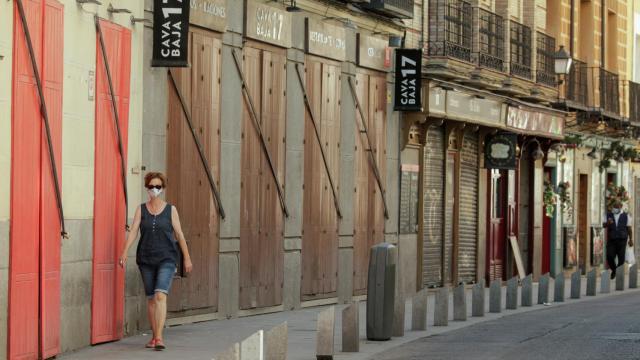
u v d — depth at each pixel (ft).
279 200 85.05
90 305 60.80
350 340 61.62
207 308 76.02
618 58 169.68
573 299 105.50
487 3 120.06
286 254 86.33
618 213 135.85
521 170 134.41
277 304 84.99
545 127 132.36
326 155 92.22
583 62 150.82
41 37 54.29
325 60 92.02
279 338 48.32
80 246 59.41
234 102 78.79
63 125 57.26
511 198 130.00
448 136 112.37
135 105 66.80
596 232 157.07
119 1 64.44
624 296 110.42
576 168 150.30
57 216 56.13
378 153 100.99
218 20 75.87
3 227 50.70
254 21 80.64
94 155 61.00
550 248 141.79
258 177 82.17
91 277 60.80
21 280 52.29
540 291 97.86
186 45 68.23
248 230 80.89
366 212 99.04
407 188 105.40
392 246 67.72
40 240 54.19
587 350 61.98
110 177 62.95
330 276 93.09
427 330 73.97
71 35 58.13
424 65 105.81
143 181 68.03
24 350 52.75
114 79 63.72
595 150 155.74
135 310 66.64
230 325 73.92
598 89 157.07
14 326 51.70
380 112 101.24
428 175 109.70
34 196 53.52
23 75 52.31
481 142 120.88
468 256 118.83
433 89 105.09
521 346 64.23
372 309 67.21
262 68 82.53
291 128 86.89
